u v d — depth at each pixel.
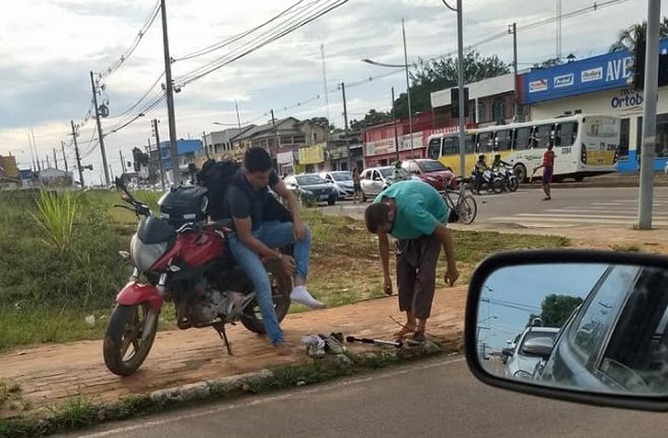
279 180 5.63
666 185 22.61
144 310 4.96
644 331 1.86
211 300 5.13
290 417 4.19
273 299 5.89
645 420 3.88
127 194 4.99
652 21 11.23
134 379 4.81
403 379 4.81
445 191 16.19
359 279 9.58
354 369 5.02
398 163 19.06
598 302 2.03
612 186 24.88
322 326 6.23
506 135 31.36
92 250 9.34
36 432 4.02
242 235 5.11
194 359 5.30
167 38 27.59
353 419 4.11
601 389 1.93
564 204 18.77
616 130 28.31
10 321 7.05
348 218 18.56
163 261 4.80
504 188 26.06
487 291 2.35
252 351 5.47
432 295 5.29
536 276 2.21
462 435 3.80
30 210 13.52
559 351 2.10
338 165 73.62
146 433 4.02
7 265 8.83
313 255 11.60
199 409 4.38
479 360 2.35
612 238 10.80
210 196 5.28
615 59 31.53
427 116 54.00
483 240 12.05
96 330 6.88
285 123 92.81
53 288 8.20
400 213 5.11
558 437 3.71
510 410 4.12
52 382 4.82
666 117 28.38
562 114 35.81
